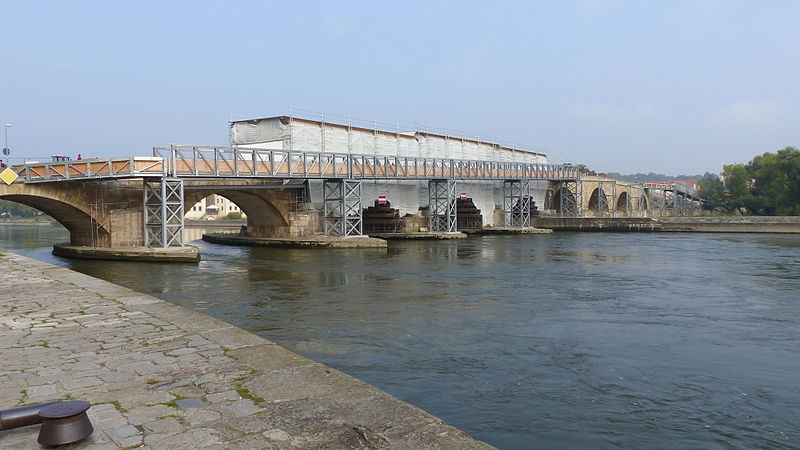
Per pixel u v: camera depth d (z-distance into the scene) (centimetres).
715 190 13350
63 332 1073
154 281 2989
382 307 2191
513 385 1234
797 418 1061
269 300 2364
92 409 663
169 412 653
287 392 724
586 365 1390
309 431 601
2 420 572
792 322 1908
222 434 591
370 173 6050
